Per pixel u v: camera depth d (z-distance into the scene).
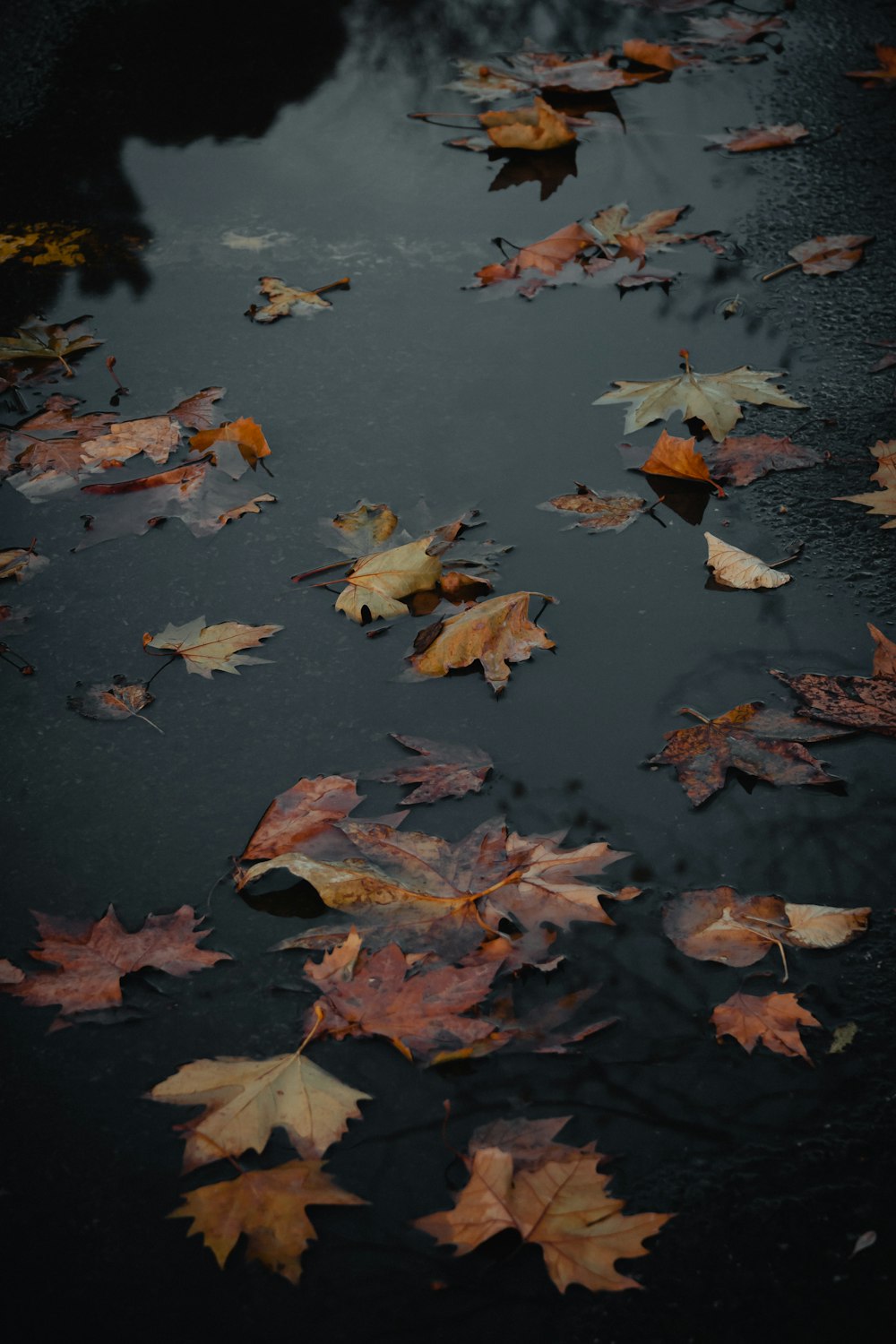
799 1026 1.98
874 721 2.51
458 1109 1.88
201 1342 1.64
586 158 4.73
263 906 2.21
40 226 4.45
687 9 5.88
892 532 3.00
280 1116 1.87
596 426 3.41
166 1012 2.04
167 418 3.51
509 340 3.79
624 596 2.86
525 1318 1.65
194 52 5.54
